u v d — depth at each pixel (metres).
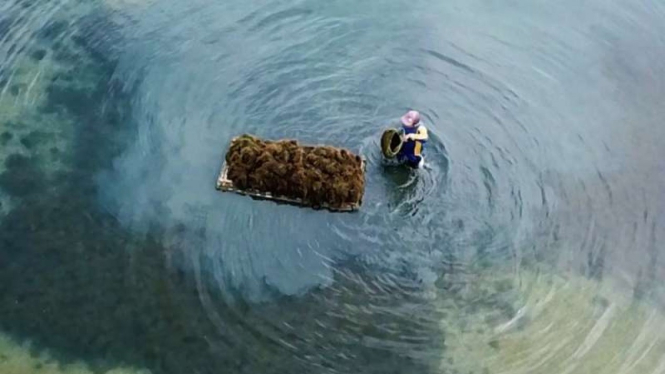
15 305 12.80
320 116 15.62
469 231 14.02
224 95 15.93
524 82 16.83
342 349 12.40
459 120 15.85
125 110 15.76
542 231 14.17
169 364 12.15
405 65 16.91
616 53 17.75
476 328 12.80
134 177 14.61
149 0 18.05
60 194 14.35
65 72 16.50
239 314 12.73
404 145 14.41
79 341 12.41
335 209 14.04
